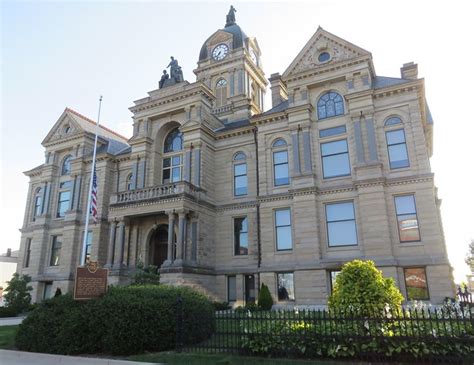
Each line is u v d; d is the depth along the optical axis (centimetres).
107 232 3753
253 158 3180
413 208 2403
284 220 2831
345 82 2817
